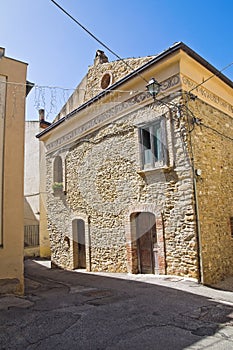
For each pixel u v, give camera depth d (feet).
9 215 17.21
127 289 17.87
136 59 26.32
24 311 13.56
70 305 14.61
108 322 12.00
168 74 21.75
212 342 10.01
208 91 23.99
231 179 24.80
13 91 18.51
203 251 19.70
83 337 10.46
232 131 26.37
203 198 20.77
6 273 16.79
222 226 22.33
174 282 19.26
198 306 14.33
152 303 14.87
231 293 17.26
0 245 16.83
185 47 20.47
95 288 18.13
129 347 9.64
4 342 10.06
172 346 9.70
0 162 17.47
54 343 9.96
